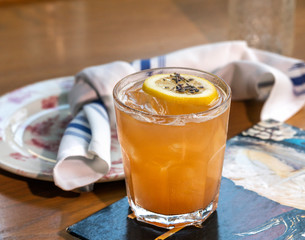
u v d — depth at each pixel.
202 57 0.71
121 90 0.49
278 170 0.54
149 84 0.47
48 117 0.67
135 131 0.45
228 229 0.47
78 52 0.87
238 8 0.80
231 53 0.72
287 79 0.66
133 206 0.49
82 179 0.52
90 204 0.52
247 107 0.68
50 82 0.74
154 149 0.45
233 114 0.66
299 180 0.53
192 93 0.46
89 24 1.01
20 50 0.89
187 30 0.97
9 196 0.53
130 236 0.47
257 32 0.81
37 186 0.54
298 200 0.50
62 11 1.09
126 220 0.49
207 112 0.44
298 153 0.57
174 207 0.47
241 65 0.68
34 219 0.50
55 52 0.87
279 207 0.49
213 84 0.48
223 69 0.69
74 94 0.65
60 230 0.49
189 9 1.10
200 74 0.50
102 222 0.48
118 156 0.58
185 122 0.44
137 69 0.68
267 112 0.65
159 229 0.48
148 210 0.48
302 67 0.69
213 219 0.48
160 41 0.91
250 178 0.53
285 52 0.82
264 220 0.48
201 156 0.46
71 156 0.54
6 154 0.57
